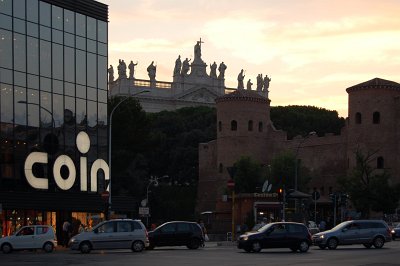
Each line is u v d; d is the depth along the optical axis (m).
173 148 135.38
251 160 97.81
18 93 51.72
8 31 51.09
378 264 29.34
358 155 83.12
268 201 75.94
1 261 33.66
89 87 57.47
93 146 57.78
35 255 39.06
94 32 58.00
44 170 53.59
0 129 50.34
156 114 146.88
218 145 115.69
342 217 74.12
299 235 40.28
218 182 114.94
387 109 97.75
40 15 53.53
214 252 40.47
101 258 35.19
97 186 58.00
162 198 120.12
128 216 66.44
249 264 29.69
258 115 114.69
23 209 51.34
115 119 88.00
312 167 107.06
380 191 78.88
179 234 44.78
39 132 53.25
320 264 29.44
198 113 147.12
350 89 100.25
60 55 55.06
